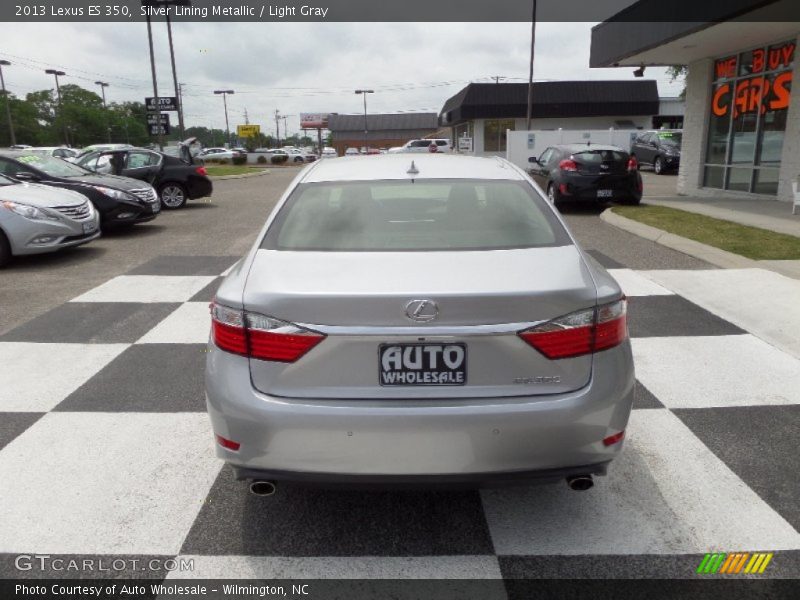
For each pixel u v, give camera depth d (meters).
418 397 2.27
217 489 3.00
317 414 2.23
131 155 14.46
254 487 2.44
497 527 2.71
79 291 6.56
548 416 2.25
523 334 2.25
